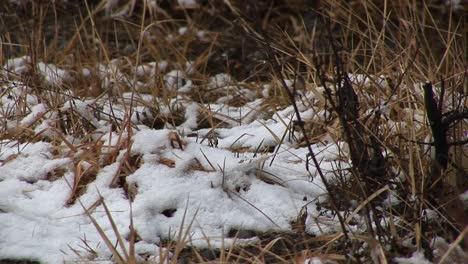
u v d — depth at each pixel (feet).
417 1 47.37
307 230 24.99
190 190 26.03
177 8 49.11
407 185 26.21
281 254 24.02
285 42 44.52
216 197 25.93
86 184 26.91
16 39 43.42
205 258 23.70
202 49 45.32
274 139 30.50
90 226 24.95
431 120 25.13
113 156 27.55
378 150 25.80
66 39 45.57
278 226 25.14
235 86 39.32
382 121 28.78
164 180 26.32
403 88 30.09
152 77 39.55
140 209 25.22
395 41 31.24
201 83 40.70
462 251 23.29
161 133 28.04
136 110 33.88
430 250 22.89
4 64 38.99
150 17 47.85
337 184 26.73
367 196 23.98
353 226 24.91
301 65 40.98
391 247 23.29
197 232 24.80
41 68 38.88
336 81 28.14
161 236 24.68
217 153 27.96
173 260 21.97
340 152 27.91
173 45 44.50
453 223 24.62
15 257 23.43
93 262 23.04
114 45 45.50
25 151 28.60
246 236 24.95
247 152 29.91
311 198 26.55
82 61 40.65
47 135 30.01
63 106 31.27
